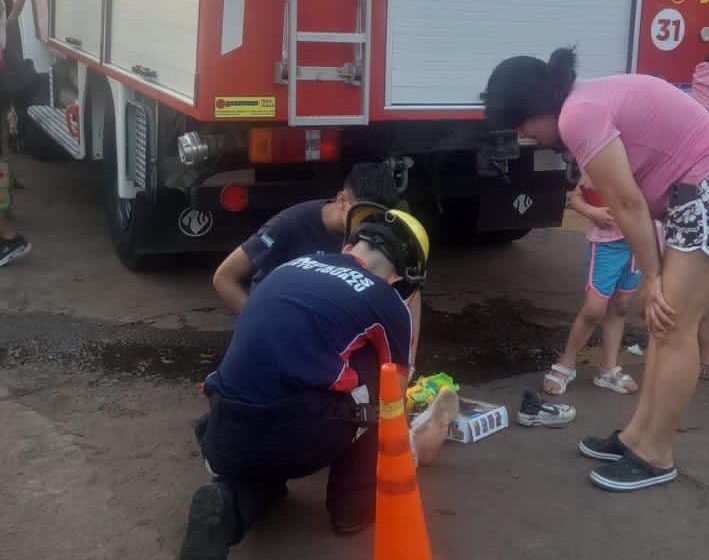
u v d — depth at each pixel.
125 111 5.55
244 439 2.94
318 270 3.04
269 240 3.64
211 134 4.59
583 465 3.82
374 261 3.10
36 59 8.45
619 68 5.09
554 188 5.80
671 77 5.20
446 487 3.63
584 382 4.69
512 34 4.76
